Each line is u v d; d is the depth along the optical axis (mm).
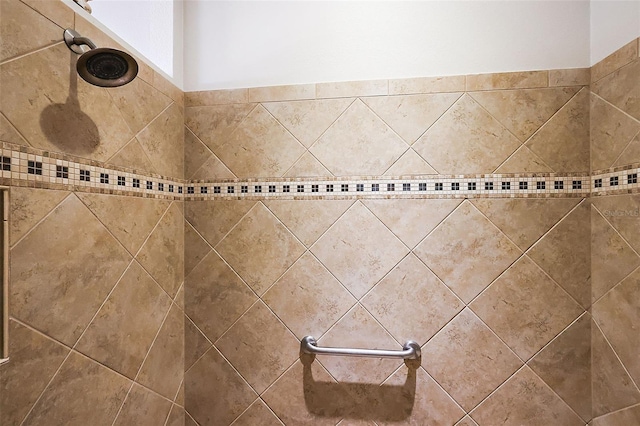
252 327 1208
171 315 1164
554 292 1092
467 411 1117
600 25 1042
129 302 965
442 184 1136
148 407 1040
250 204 1218
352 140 1175
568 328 1086
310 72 1203
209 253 1233
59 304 743
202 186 1243
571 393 1081
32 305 681
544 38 1110
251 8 1241
